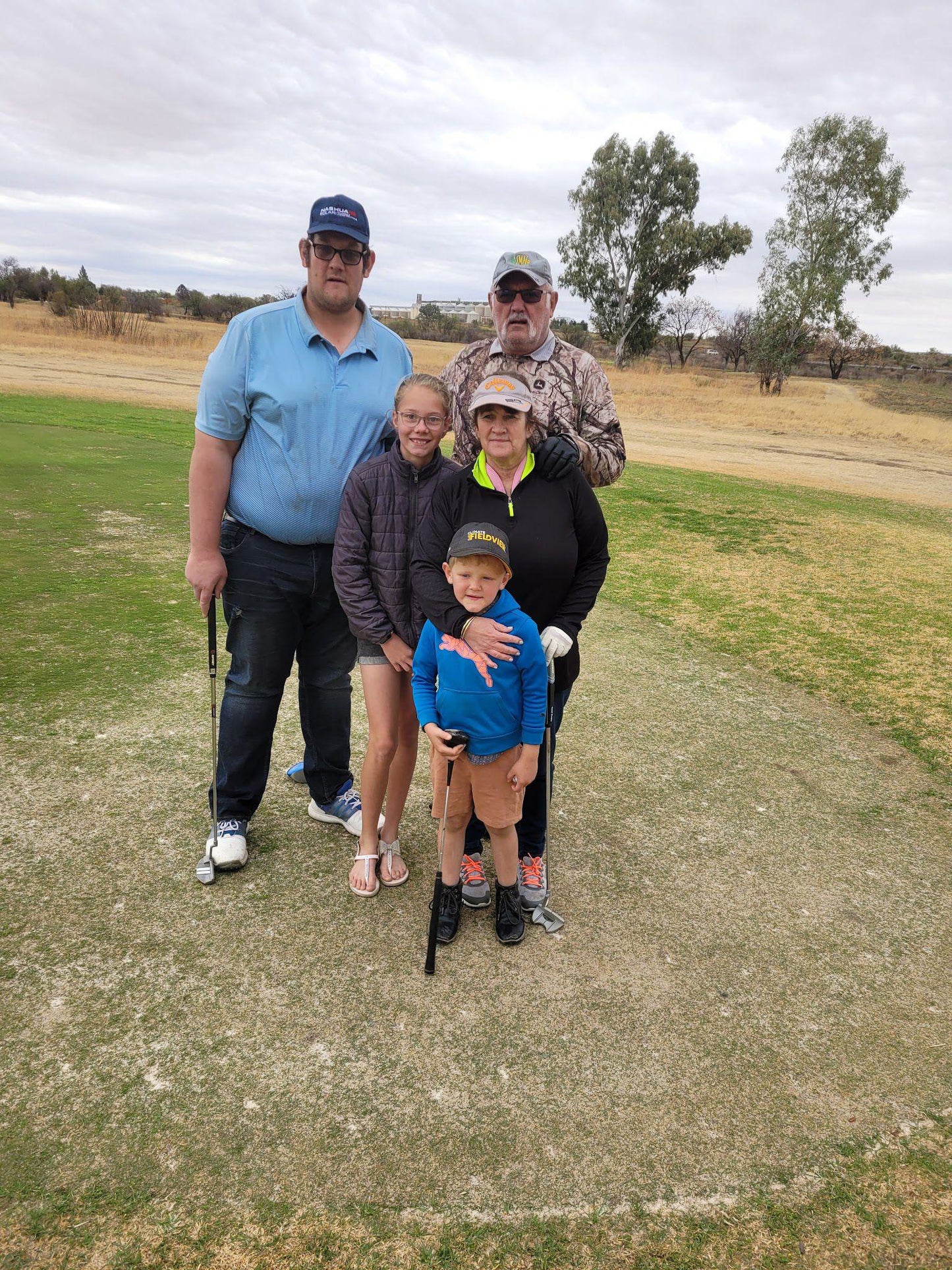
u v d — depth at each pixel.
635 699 4.73
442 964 2.57
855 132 39.38
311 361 2.73
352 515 2.73
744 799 3.70
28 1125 1.93
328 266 2.58
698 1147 1.99
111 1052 2.15
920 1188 1.91
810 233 40.47
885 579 7.68
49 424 13.16
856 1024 2.42
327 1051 2.20
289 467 2.76
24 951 2.48
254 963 2.51
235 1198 1.80
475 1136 1.98
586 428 2.94
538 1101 2.09
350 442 2.80
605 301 54.91
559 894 2.96
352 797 3.32
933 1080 2.23
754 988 2.54
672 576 7.52
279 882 2.92
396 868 2.97
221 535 2.96
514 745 2.55
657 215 53.19
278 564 2.89
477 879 2.95
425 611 2.57
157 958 2.50
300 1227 1.74
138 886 2.82
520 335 2.80
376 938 2.66
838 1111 2.11
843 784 3.90
